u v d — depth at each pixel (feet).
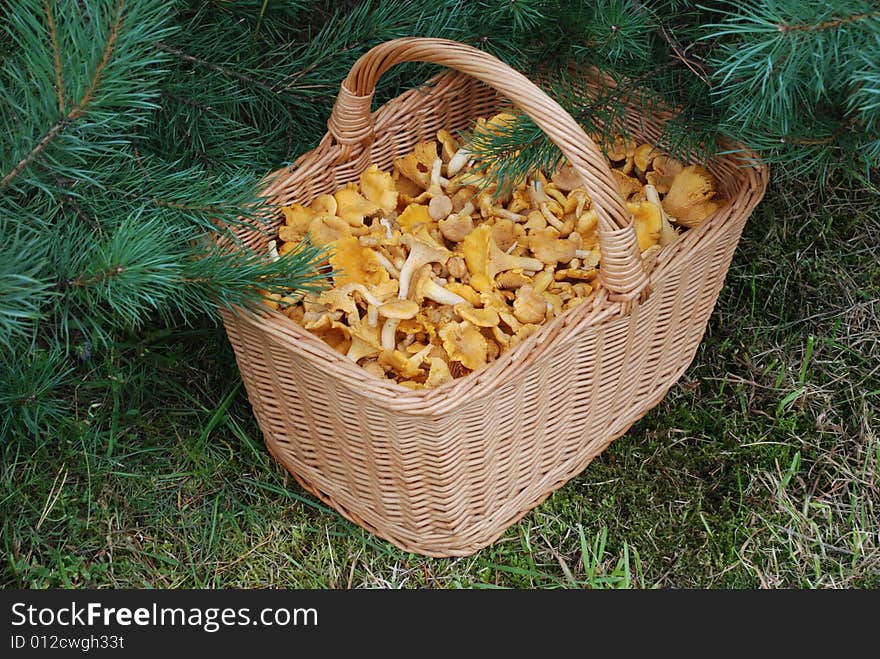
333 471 5.78
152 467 6.22
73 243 5.09
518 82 4.94
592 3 5.90
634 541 5.99
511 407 5.20
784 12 4.57
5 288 4.36
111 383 6.35
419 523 5.55
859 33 4.56
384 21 6.44
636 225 6.15
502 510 5.75
